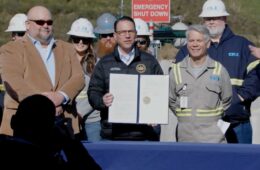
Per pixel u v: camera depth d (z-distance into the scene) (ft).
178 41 128.06
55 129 20.20
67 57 26.63
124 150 24.08
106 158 24.12
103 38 34.76
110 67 28.22
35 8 26.25
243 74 29.99
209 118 27.12
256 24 208.85
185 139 27.35
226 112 29.58
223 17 30.17
